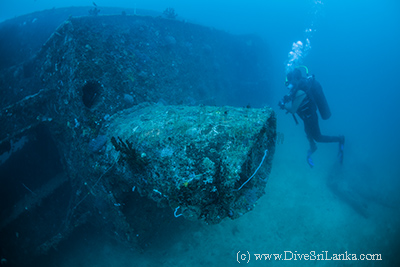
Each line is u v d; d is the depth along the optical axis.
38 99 3.76
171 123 2.45
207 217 1.93
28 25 6.70
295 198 6.70
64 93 3.64
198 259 4.59
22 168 4.16
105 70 3.93
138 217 3.62
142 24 5.61
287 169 8.10
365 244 5.50
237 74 9.42
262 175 2.28
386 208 6.94
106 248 4.62
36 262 4.14
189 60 6.60
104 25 4.62
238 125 2.12
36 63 4.50
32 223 4.12
